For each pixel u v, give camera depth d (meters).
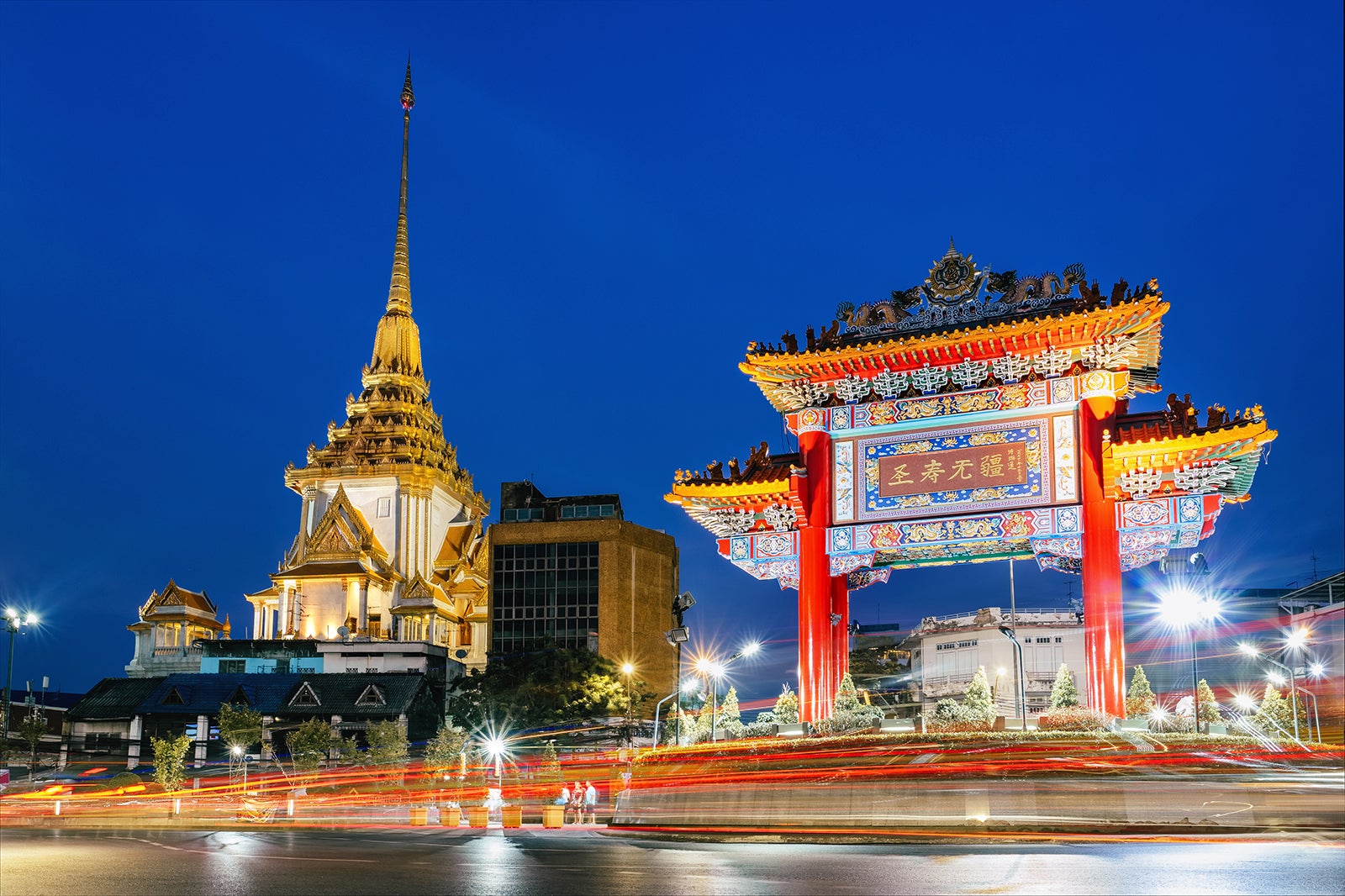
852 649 129.50
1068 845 33.62
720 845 37.03
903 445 48.69
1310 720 88.75
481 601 148.00
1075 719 43.09
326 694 119.19
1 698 129.62
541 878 26.86
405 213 183.50
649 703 123.69
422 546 157.62
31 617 92.94
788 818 41.59
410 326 177.75
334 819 59.88
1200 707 47.03
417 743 116.06
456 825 53.22
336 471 159.38
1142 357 48.28
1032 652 112.00
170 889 25.06
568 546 131.88
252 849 37.06
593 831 47.41
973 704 46.47
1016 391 47.25
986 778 39.44
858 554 48.31
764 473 50.56
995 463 47.12
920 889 23.59
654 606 133.38
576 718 109.25
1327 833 36.25
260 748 113.69
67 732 117.44
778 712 50.84
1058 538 45.66
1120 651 44.06
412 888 25.19
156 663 140.38
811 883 25.03
